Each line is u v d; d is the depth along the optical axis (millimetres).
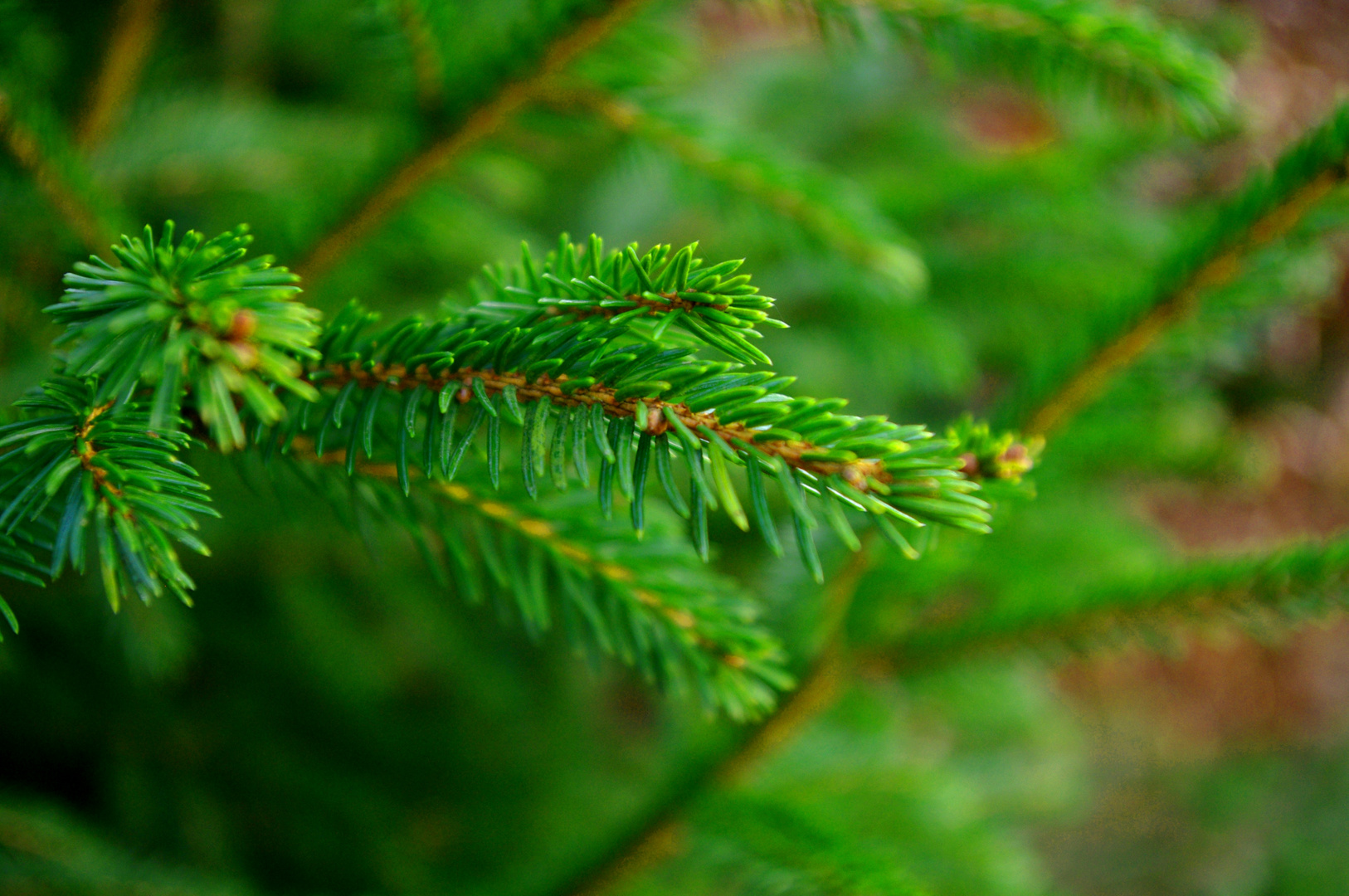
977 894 930
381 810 1443
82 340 597
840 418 613
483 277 683
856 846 741
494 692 1634
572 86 762
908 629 820
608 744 1861
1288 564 727
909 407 1960
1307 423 2789
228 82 1388
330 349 641
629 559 683
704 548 610
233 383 594
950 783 998
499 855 1466
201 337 595
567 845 947
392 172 771
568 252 649
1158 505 3158
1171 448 1246
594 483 688
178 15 1234
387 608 1556
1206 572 738
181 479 612
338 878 1375
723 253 1626
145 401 630
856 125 2055
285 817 1386
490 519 679
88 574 886
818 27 747
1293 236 730
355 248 852
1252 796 3197
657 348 625
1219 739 3570
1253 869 3010
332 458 656
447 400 623
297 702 1493
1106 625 755
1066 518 1363
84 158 921
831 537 821
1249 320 753
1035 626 765
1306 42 2156
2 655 898
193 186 1076
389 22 728
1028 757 1438
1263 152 1848
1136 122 1380
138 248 601
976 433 647
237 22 1336
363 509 664
